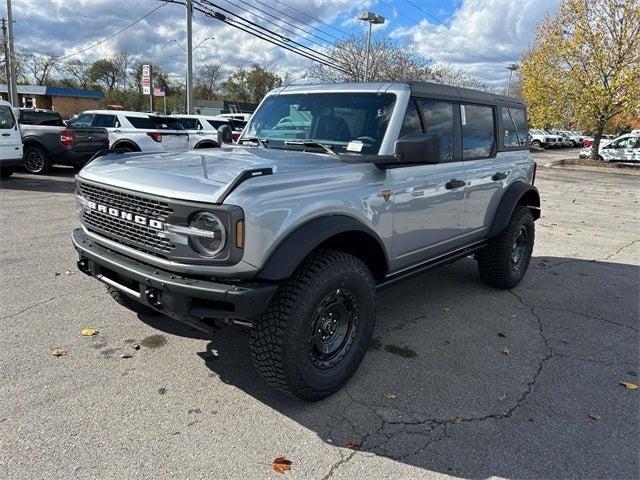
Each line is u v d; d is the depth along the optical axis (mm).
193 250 2824
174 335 4125
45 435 2832
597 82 25594
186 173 3037
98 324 4262
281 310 2957
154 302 2957
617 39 24281
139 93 66188
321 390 3236
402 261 4066
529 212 5684
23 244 6629
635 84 24344
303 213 3014
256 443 2865
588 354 4172
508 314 4961
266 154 3668
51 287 5066
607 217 11086
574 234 9023
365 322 3486
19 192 10836
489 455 2855
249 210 2744
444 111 4367
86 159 13867
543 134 46125
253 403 3250
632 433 3117
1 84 58469
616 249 7938
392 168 3732
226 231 2719
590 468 2785
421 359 3953
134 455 2711
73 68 73188
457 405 3336
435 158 3352
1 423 2914
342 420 3121
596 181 19750
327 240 3301
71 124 15016
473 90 4953
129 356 3754
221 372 3598
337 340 3387
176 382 3445
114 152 3961
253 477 2604
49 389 3279
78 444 2775
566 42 25531
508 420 3193
